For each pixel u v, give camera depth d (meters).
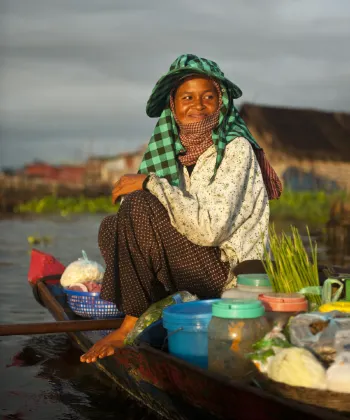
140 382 3.10
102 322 3.64
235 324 2.59
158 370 2.80
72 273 4.70
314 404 2.32
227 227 3.38
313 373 2.33
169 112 3.71
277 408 2.18
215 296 3.54
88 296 4.35
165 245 3.46
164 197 3.37
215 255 3.53
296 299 2.73
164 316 2.91
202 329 2.77
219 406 2.47
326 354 2.45
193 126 3.55
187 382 2.60
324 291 2.90
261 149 3.75
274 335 2.55
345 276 3.02
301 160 22.91
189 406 2.70
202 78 3.56
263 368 2.47
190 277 3.51
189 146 3.63
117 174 43.47
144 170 3.71
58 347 4.54
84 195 30.31
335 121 24.69
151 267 3.51
